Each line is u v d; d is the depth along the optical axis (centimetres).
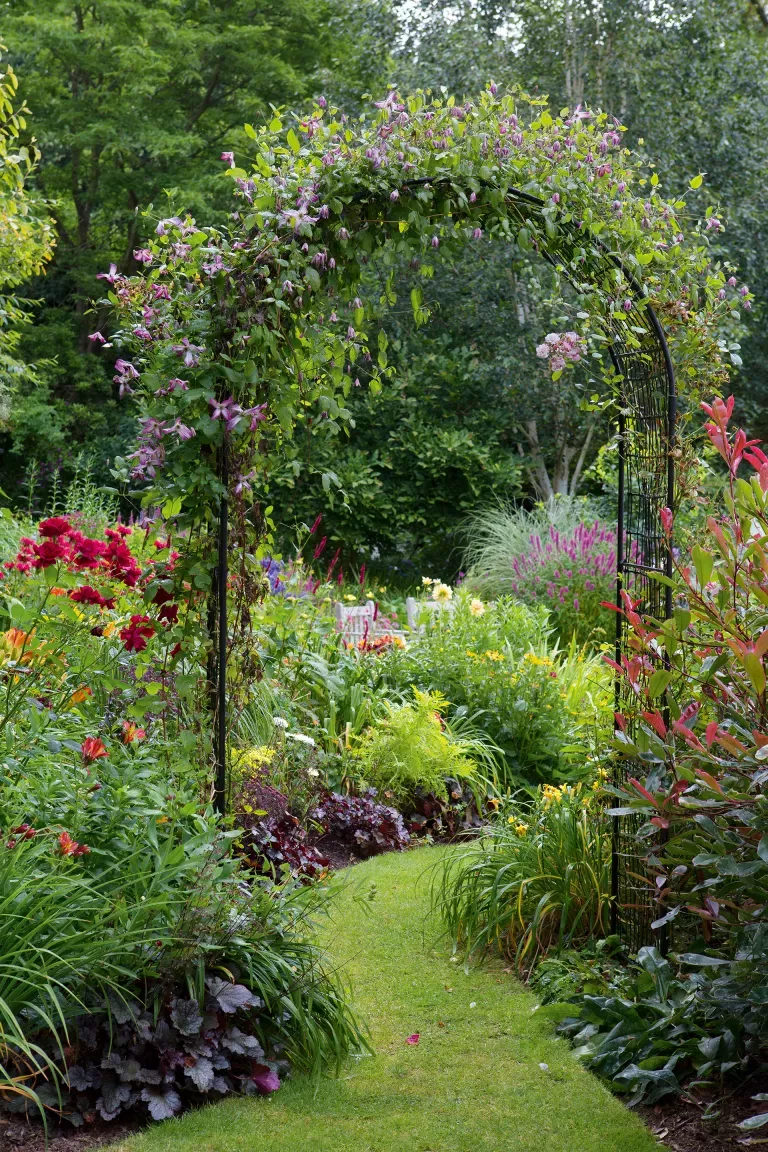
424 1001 400
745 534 345
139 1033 310
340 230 383
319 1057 343
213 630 404
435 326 1423
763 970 307
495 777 631
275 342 381
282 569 835
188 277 396
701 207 1308
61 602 409
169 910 322
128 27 1719
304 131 396
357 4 1415
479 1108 324
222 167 1780
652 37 1345
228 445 388
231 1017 340
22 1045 275
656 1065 338
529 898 443
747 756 304
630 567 452
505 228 410
